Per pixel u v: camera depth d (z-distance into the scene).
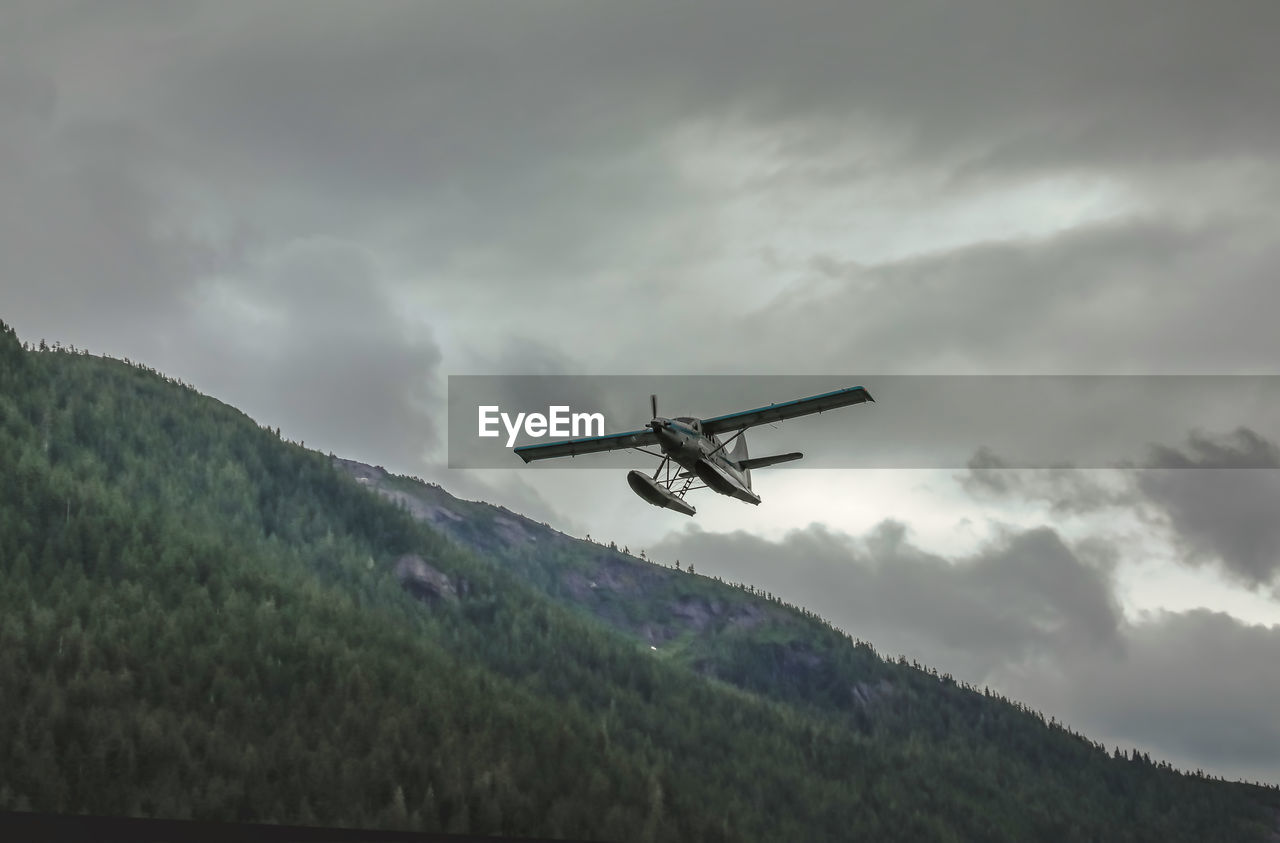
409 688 198.62
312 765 167.25
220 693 179.12
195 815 148.25
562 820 183.12
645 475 62.50
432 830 163.75
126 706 165.62
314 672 193.62
